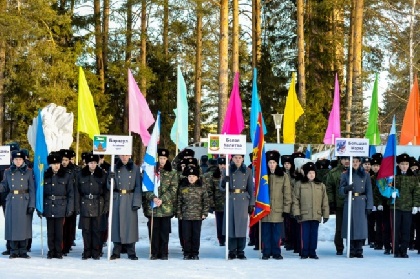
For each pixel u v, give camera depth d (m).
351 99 34.06
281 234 15.88
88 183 15.22
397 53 42.38
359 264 14.53
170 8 43.00
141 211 23.48
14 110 39.41
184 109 21.23
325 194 15.88
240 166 15.65
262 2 46.22
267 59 43.66
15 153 15.73
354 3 37.84
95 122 21.28
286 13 45.09
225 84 31.88
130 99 19.28
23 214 15.20
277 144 25.39
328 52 41.81
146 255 16.16
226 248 15.25
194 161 16.47
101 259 15.14
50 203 15.17
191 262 14.67
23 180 15.27
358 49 34.19
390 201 16.48
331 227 21.38
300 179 15.87
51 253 15.24
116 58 43.88
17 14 37.06
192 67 49.91
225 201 15.70
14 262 14.35
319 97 40.41
